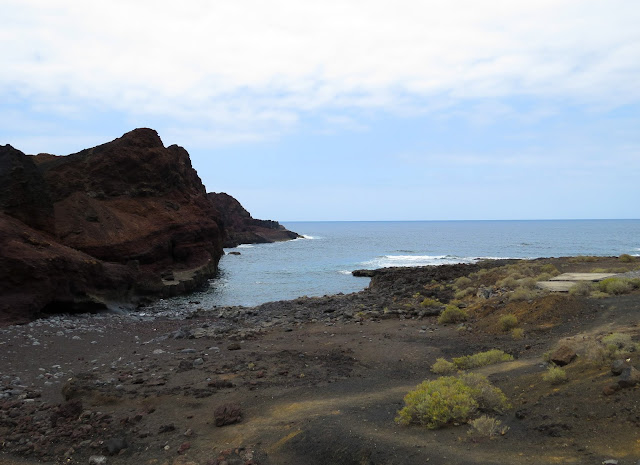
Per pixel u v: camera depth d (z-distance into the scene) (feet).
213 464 24.12
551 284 70.18
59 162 158.10
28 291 84.43
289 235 581.12
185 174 215.10
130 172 172.76
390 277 138.31
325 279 180.65
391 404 30.04
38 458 27.02
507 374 33.76
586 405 23.09
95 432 29.89
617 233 614.34
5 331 67.97
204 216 194.80
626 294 58.54
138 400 35.09
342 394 34.04
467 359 40.83
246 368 42.86
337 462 22.54
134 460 25.93
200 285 159.43
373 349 50.11
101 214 143.95
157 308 110.52
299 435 25.49
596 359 28.48
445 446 21.62
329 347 52.08
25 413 34.63
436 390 26.73
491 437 22.03
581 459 18.13
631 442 18.61
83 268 97.86
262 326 73.41
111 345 61.77
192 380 39.68
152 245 151.94
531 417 23.72
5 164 114.93
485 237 583.58
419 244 458.91
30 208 116.57
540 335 47.96
